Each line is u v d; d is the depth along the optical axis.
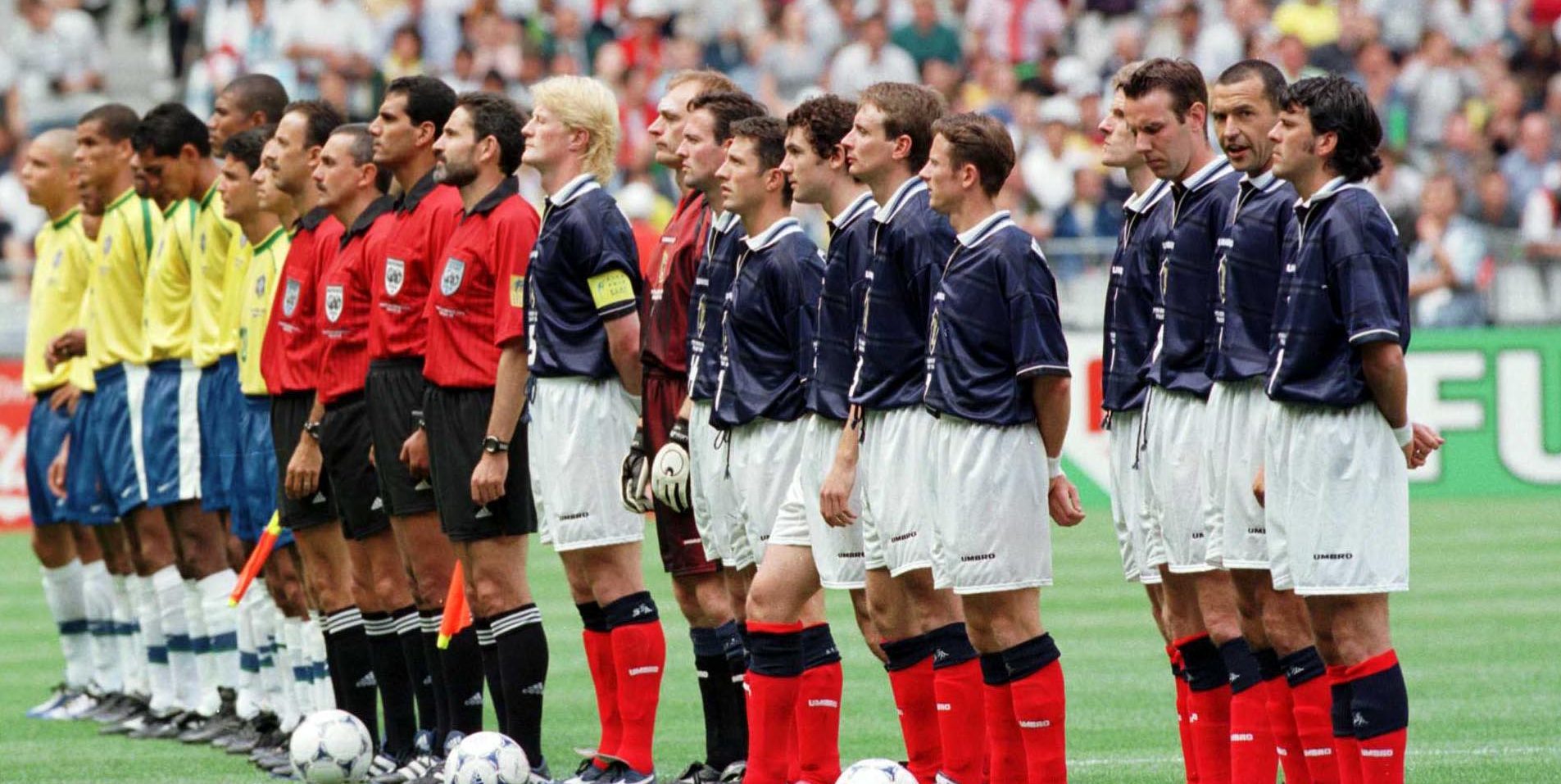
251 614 33.88
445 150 27.97
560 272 27.31
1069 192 76.31
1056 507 23.72
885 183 24.48
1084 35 87.94
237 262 33.59
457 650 28.78
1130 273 26.09
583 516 27.42
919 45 84.50
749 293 26.23
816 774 25.88
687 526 28.89
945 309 23.20
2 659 45.00
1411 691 36.31
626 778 27.59
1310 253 21.50
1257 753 23.89
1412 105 82.75
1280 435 21.95
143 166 35.19
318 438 30.30
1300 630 23.27
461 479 27.81
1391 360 20.91
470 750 25.17
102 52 94.19
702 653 29.20
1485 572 53.00
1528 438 70.19
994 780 23.89
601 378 27.56
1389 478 21.47
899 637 25.06
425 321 28.89
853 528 25.20
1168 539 24.88
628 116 81.19
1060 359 22.92
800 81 86.06
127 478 36.28
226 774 30.97
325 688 32.47
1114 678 38.19
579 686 39.28
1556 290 70.62
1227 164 24.75
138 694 37.94
